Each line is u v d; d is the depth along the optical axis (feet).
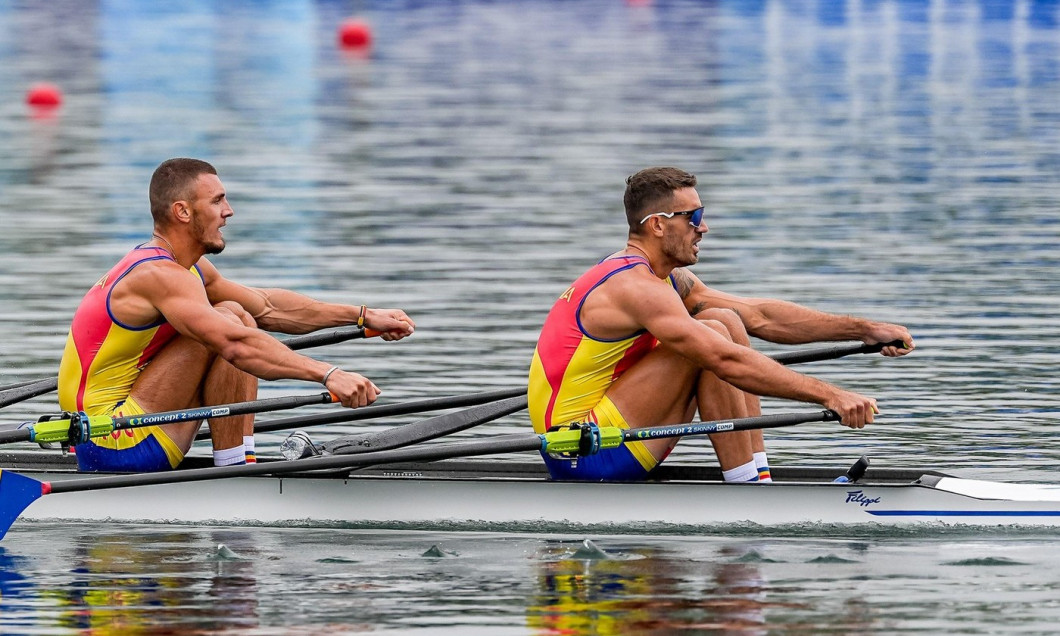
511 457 140.36
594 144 385.70
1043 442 137.49
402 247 249.96
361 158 363.76
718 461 125.90
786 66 582.76
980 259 234.17
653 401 112.47
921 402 153.99
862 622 85.30
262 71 574.15
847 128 409.28
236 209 289.53
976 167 337.52
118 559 103.14
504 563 101.09
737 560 101.24
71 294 209.87
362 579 96.58
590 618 86.48
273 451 138.51
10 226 268.00
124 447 117.29
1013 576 96.17
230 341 113.09
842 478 114.93
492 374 165.27
